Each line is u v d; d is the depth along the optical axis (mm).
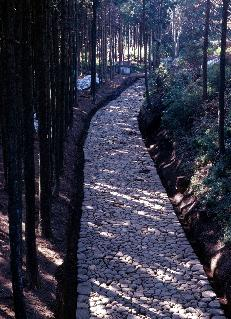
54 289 10883
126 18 50844
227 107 19141
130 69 52719
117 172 19766
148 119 26125
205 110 20359
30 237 10430
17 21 9461
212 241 12969
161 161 20688
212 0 31844
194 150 18344
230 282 10945
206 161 16547
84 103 33125
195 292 11016
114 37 50469
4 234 12477
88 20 39938
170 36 51250
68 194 16875
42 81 11953
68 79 22922
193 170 17016
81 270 11961
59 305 10320
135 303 10547
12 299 9875
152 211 15859
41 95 12148
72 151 21969
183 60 30188
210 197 14320
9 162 8117
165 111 22703
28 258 10523
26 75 10117
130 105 34469
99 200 16719
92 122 28922
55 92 16266
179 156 19078
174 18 47781
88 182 18500
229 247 12000
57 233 13664
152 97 29484
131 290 11109
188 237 14148
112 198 16953
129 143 24312
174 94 24250
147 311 10234
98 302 10562
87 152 22625
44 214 12945
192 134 19594
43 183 12727
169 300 10688
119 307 10383
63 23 17859
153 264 12359
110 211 15805
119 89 41500
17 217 8289
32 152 10383
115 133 26266
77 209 16031
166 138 21906
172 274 11852
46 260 11992
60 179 17625
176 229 14477
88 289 11102
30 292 10461
